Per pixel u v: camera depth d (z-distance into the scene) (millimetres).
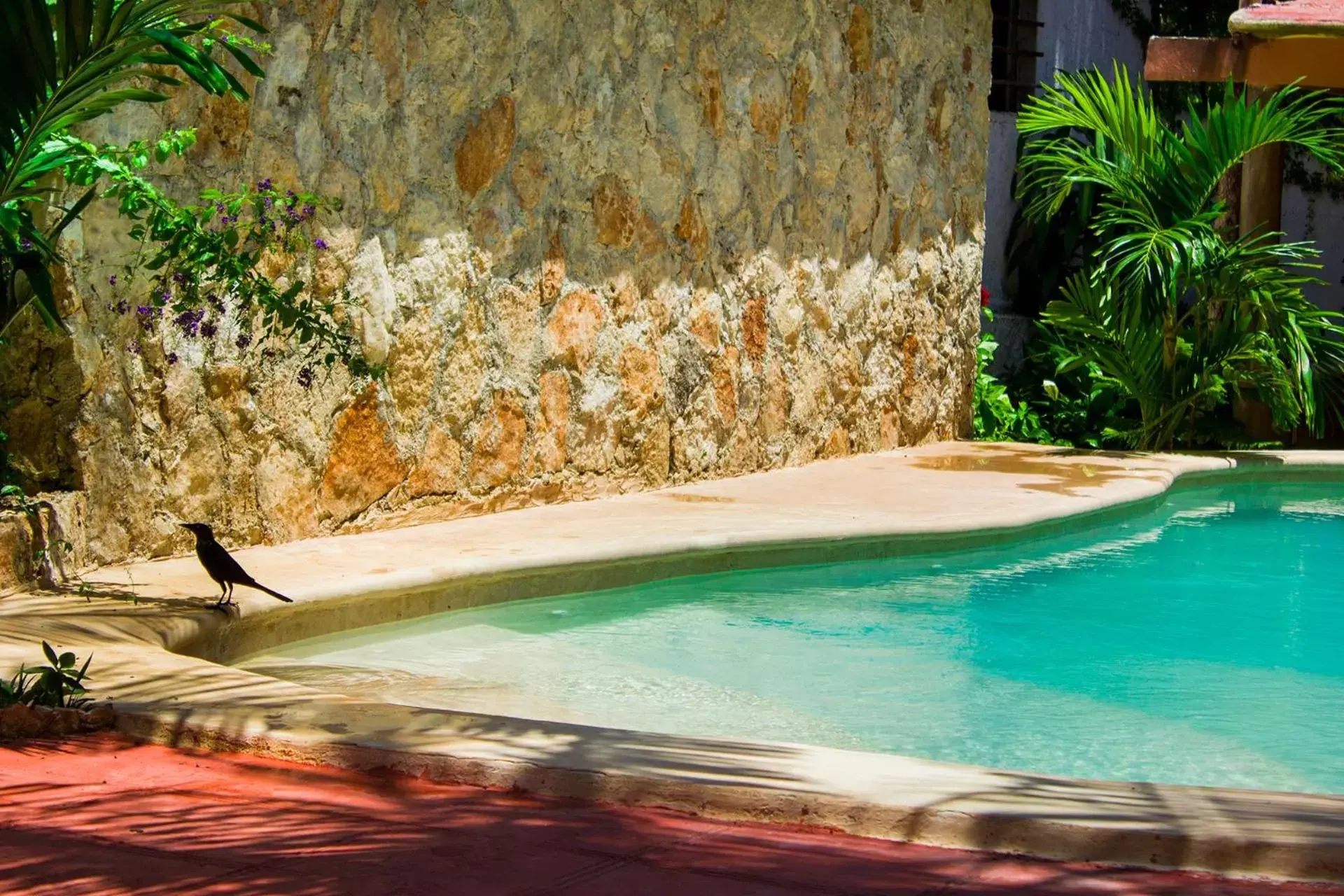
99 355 5602
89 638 4480
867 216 10281
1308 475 10750
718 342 8961
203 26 4984
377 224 6723
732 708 4824
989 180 13227
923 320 11016
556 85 7656
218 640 4945
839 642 5871
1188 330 11406
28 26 4422
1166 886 2617
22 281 5188
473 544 6484
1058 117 11297
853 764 3232
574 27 7758
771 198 9336
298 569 5766
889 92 10398
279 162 6289
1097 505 8438
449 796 3135
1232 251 10617
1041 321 12727
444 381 7129
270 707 3641
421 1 6895
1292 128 10641
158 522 5871
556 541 6586
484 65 7227
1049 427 12305
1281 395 10938
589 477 8055
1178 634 6125
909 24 10531
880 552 7402
